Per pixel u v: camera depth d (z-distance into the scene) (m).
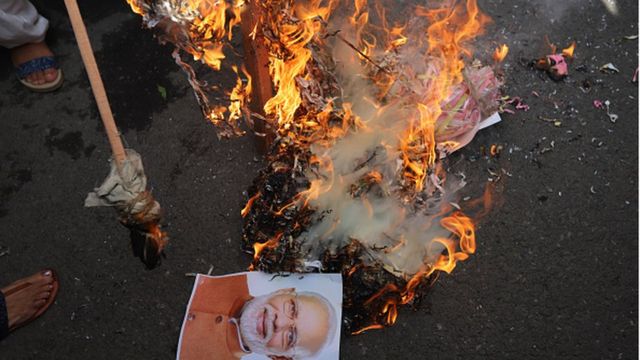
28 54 2.35
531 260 2.03
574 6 2.48
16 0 2.15
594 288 1.99
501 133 2.22
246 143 2.22
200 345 1.91
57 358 1.95
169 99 2.34
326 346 1.89
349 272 1.94
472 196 2.12
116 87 2.37
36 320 2.00
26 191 2.21
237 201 2.14
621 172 2.16
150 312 2.00
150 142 2.26
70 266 2.07
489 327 1.94
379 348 1.91
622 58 2.38
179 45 1.84
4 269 2.09
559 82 2.32
